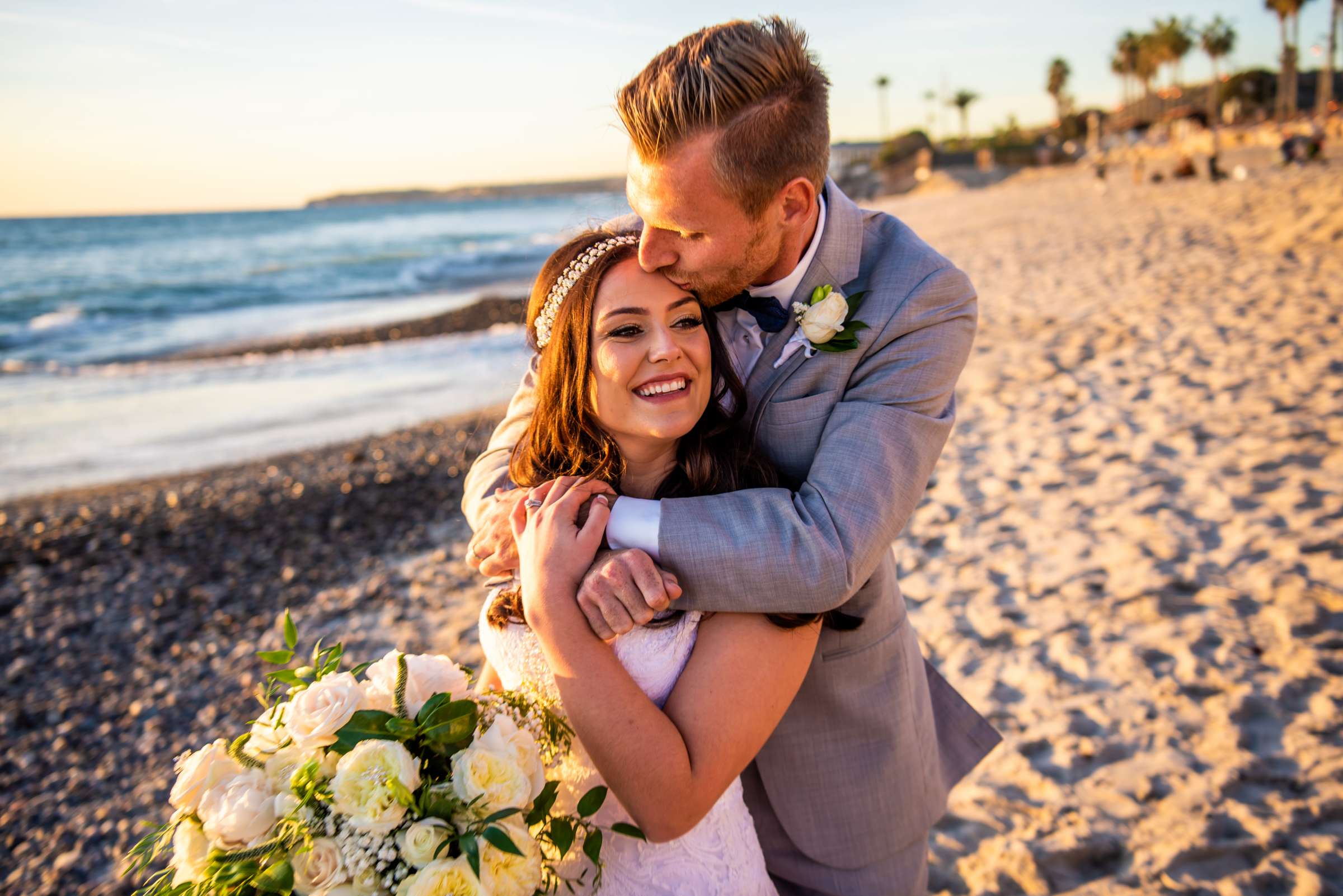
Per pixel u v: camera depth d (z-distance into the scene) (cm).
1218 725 300
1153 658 344
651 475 160
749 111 135
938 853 267
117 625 539
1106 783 284
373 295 2597
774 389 165
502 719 125
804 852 179
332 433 996
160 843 126
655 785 125
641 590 130
